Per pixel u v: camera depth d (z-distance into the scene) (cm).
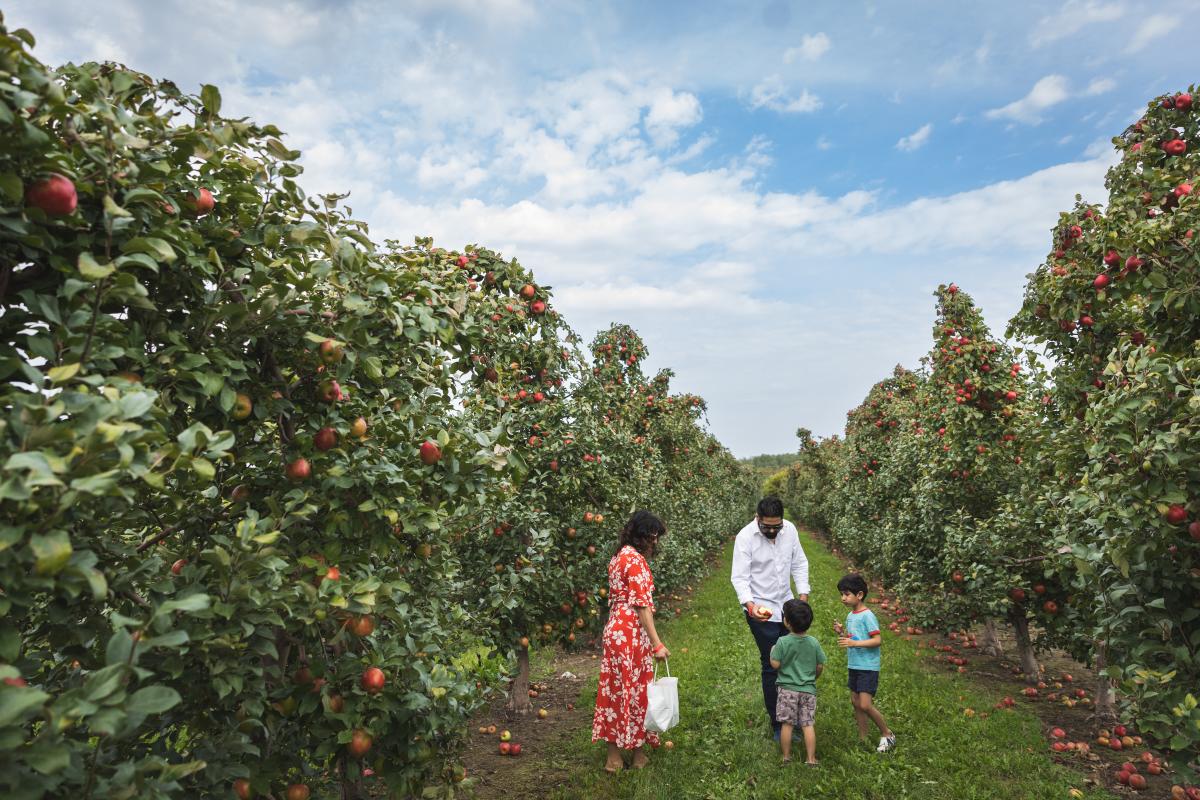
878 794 451
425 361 345
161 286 243
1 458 151
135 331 222
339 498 277
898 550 906
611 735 482
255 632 238
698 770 493
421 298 321
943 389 853
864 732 545
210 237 253
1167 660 328
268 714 263
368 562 300
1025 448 605
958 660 826
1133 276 397
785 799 445
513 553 590
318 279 277
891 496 1200
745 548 567
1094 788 462
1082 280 501
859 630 546
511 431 616
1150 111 508
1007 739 546
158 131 230
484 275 611
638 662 487
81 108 197
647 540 512
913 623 874
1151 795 454
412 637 307
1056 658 851
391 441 302
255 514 238
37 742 150
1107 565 356
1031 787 460
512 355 598
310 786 290
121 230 208
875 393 1602
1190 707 295
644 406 1319
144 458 178
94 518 210
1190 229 364
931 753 516
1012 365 783
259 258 265
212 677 220
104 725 152
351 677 274
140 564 228
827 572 1708
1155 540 319
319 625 283
